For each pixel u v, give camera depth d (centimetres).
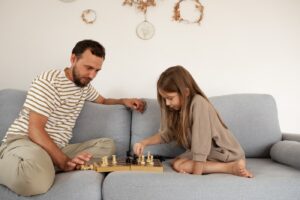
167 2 204
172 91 135
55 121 151
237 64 207
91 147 155
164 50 205
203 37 206
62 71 154
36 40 203
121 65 205
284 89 209
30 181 105
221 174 123
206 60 206
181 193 110
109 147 157
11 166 108
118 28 204
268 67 208
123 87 206
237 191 110
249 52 207
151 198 110
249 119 172
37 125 133
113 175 117
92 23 203
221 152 135
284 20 207
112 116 174
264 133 170
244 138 170
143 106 177
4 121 166
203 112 131
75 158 131
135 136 174
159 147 172
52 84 144
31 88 142
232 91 208
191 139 136
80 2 203
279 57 208
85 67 147
